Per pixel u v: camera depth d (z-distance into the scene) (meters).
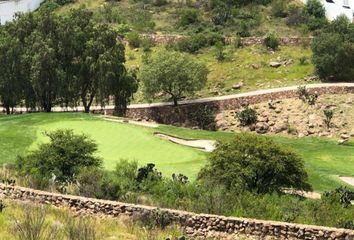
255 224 29.05
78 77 76.31
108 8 109.44
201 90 87.94
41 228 23.95
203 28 102.81
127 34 102.12
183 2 113.75
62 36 76.25
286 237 28.55
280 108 80.06
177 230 29.44
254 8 106.62
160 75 82.94
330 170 56.16
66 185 38.47
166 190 38.72
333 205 35.88
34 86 74.44
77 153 44.47
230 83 88.56
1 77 76.06
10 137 59.25
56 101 78.69
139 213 31.02
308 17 100.88
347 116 76.69
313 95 80.62
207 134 65.94
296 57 91.81
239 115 79.38
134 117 83.50
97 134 61.19
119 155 55.69
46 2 117.12
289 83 86.06
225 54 94.56
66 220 28.47
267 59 92.06
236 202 34.16
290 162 42.31
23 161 45.03
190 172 48.47
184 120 82.31
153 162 53.47
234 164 41.19
